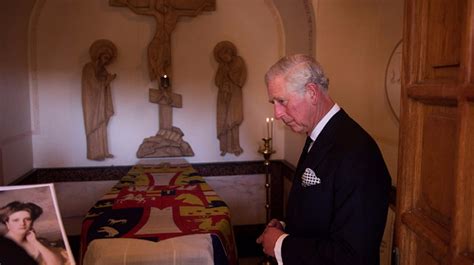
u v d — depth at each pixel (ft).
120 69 12.32
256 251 13.02
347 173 3.96
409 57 3.36
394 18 7.97
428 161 3.16
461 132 2.52
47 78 12.09
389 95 8.16
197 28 12.52
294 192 4.63
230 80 12.57
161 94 12.33
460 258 2.51
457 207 2.55
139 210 7.60
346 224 3.88
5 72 10.16
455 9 2.76
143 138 12.64
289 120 4.55
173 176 10.34
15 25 10.85
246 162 13.07
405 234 3.46
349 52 9.53
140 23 12.24
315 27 9.71
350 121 4.43
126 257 5.85
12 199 2.89
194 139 12.85
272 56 12.91
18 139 11.05
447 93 2.72
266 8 12.73
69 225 12.49
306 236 4.32
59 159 12.39
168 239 6.30
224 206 7.85
